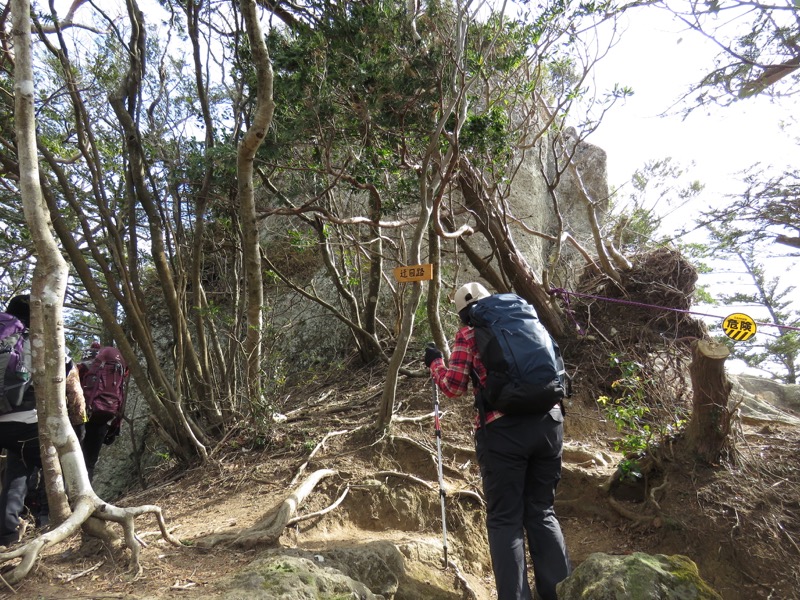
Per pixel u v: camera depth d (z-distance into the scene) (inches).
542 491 154.2
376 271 315.9
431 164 243.9
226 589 126.1
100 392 240.2
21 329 162.9
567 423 248.7
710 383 191.9
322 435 231.6
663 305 281.7
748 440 215.2
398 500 199.6
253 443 234.8
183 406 252.2
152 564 142.4
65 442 142.5
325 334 368.2
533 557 151.1
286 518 170.2
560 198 464.8
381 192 279.3
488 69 233.1
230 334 256.4
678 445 200.8
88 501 142.0
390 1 205.9
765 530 176.6
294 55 203.9
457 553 190.2
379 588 152.9
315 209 233.6
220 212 261.1
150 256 352.5
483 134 231.1
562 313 292.4
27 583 128.5
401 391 275.4
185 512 193.3
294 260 411.5
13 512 154.5
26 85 141.4
